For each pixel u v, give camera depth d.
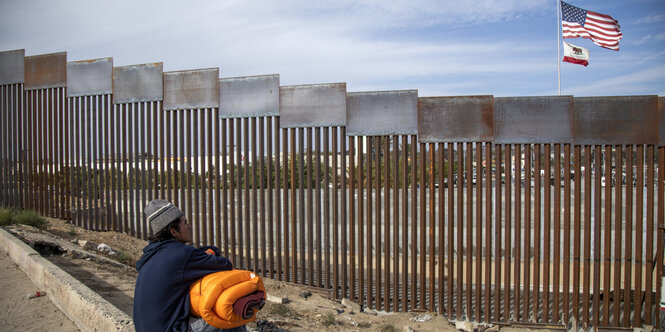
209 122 8.27
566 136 6.75
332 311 6.96
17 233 7.85
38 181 10.20
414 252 7.22
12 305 5.09
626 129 6.59
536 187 6.85
